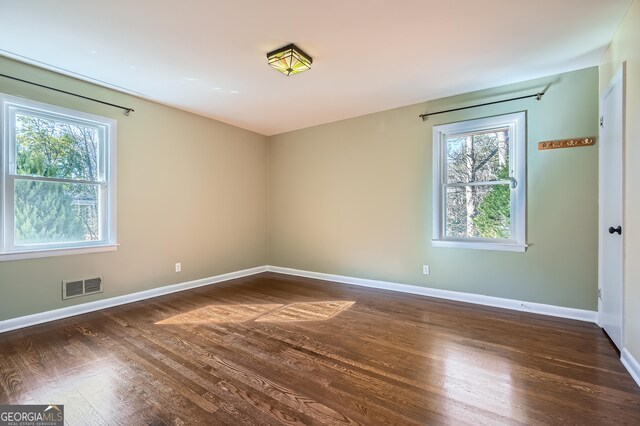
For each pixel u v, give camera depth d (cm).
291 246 508
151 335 258
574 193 293
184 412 160
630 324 200
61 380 190
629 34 204
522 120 317
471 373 199
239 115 427
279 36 233
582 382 187
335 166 456
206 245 435
